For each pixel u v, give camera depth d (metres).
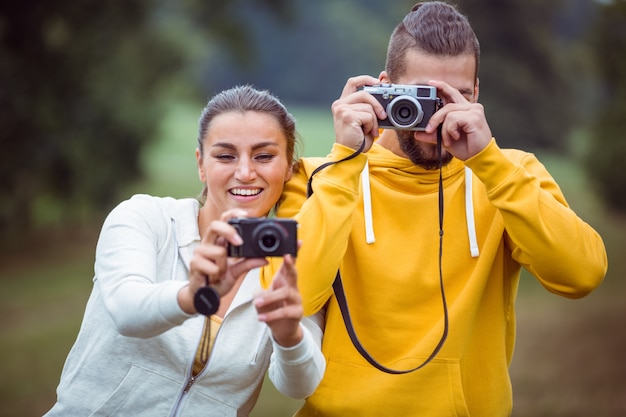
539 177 4.35
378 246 4.21
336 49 87.94
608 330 14.75
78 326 16.03
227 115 4.20
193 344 4.05
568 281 4.08
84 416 4.07
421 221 4.23
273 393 11.11
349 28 88.31
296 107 81.06
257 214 4.25
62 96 23.28
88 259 23.27
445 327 3.96
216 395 4.11
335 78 88.19
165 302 3.49
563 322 15.81
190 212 4.31
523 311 17.25
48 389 11.71
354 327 4.22
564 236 4.02
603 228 27.52
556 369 12.38
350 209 4.06
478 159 4.02
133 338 4.04
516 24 41.25
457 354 4.09
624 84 21.11
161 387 4.06
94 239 25.59
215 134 4.21
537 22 42.00
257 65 35.19
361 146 4.08
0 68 21.91
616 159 29.19
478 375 4.20
